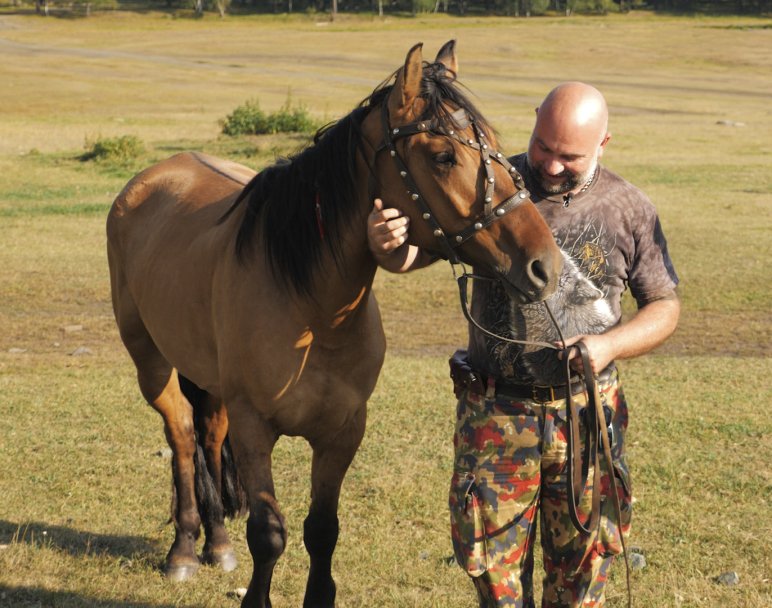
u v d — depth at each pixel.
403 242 2.69
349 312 3.05
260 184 3.22
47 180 19.14
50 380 7.20
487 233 2.54
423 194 2.59
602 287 2.92
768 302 10.39
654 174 20.64
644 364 7.93
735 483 5.14
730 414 6.37
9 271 11.42
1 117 30.12
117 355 8.18
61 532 4.51
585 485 2.90
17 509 4.75
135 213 4.42
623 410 3.03
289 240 3.01
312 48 73.12
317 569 3.44
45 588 3.91
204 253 3.54
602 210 2.88
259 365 3.12
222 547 4.27
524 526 2.96
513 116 32.09
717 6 118.56
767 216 15.88
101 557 4.25
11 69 50.75
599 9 115.69
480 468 2.95
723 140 27.38
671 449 5.68
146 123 29.14
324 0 118.31
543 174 2.83
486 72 57.34
